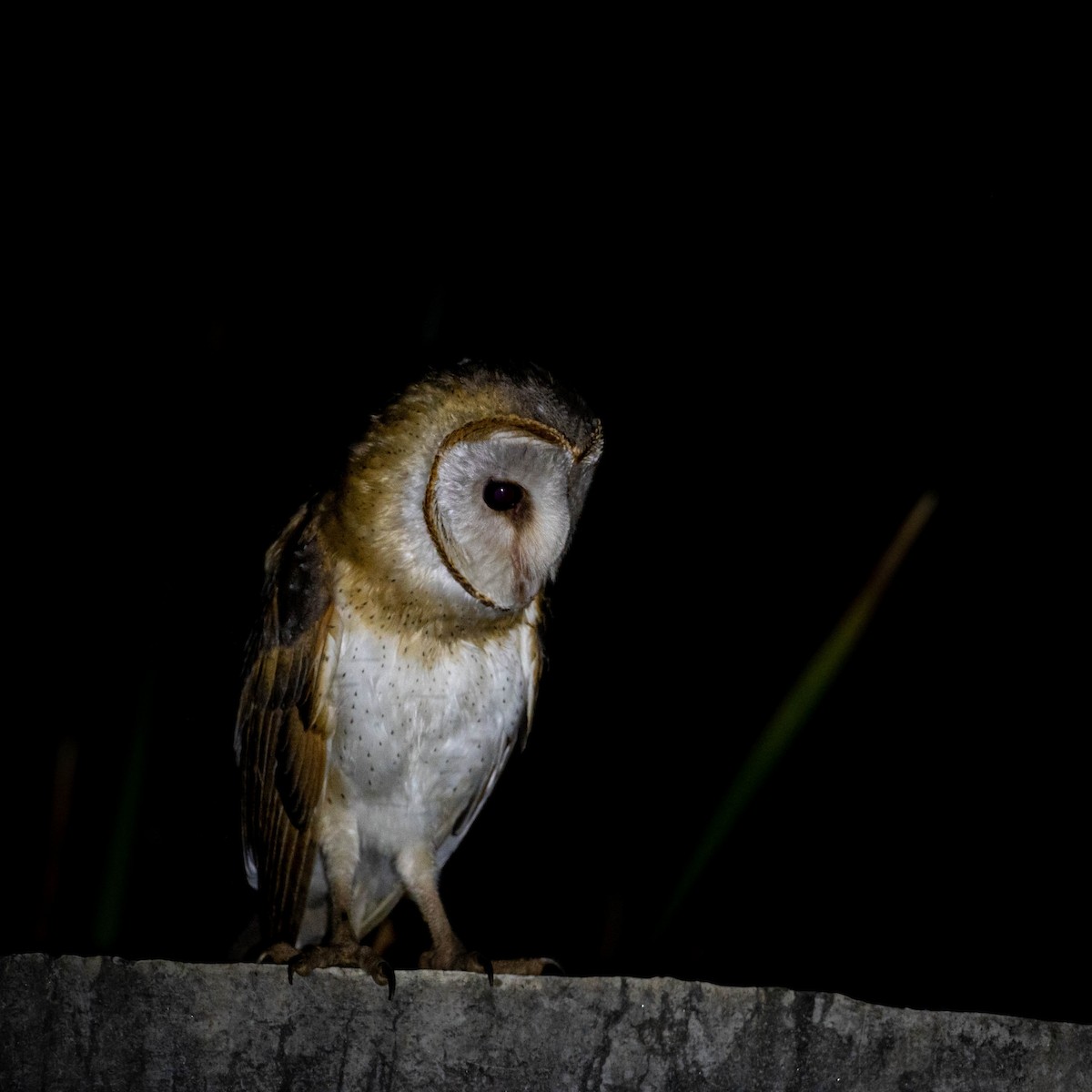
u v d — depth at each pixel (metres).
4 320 9.41
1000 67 8.52
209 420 9.39
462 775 5.02
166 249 9.59
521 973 4.77
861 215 9.21
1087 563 8.74
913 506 9.23
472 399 4.83
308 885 4.97
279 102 9.52
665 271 9.65
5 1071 3.39
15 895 7.89
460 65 9.45
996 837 8.51
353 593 4.86
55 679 8.70
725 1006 3.56
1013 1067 3.56
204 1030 3.46
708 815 8.95
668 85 9.34
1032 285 8.82
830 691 8.91
